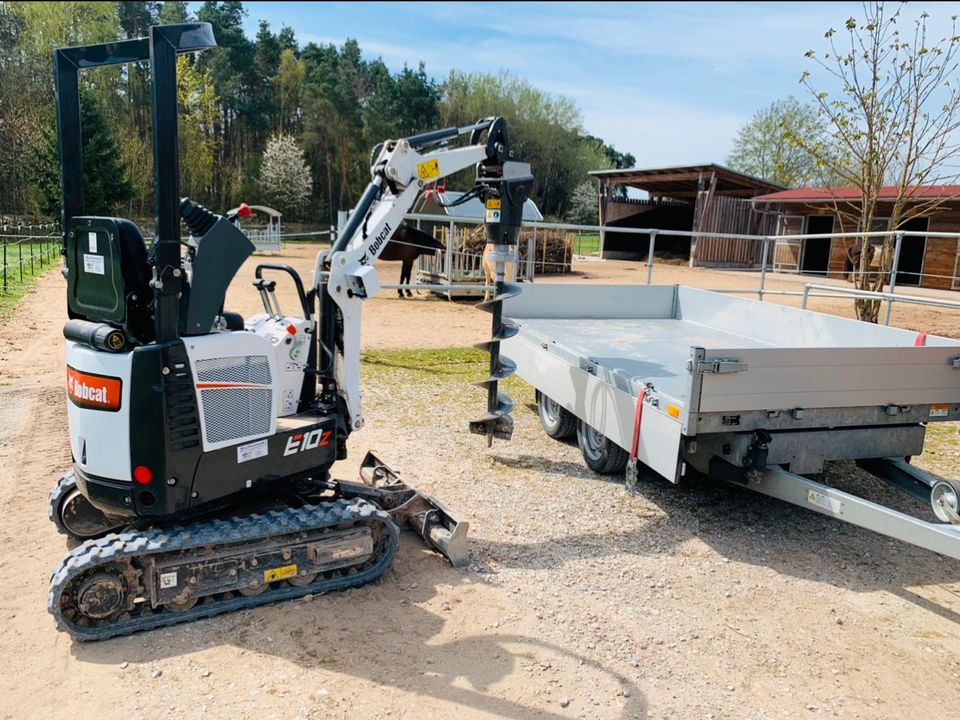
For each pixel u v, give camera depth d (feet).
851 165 41.75
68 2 143.43
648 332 25.55
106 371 11.06
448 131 17.13
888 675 11.12
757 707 10.30
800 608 13.00
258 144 206.28
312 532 12.50
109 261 11.00
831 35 37.40
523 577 13.78
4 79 129.49
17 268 69.00
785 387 14.25
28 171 126.72
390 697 10.19
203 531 11.64
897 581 14.07
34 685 10.19
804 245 88.58
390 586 13.25
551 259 76.84
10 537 14.64
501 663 11.05
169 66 10.41
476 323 45.55
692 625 12.34
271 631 11.64
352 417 13.82
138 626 11.34
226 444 11.81
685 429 13.91
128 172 130.82
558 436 22.24
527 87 213.66
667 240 124.77
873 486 18.97
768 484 14.34
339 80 201.87
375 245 14.14
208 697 10.03
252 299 52.16
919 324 47.39
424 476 18.95
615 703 10.27
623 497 17.90
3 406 24.03
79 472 11.72
